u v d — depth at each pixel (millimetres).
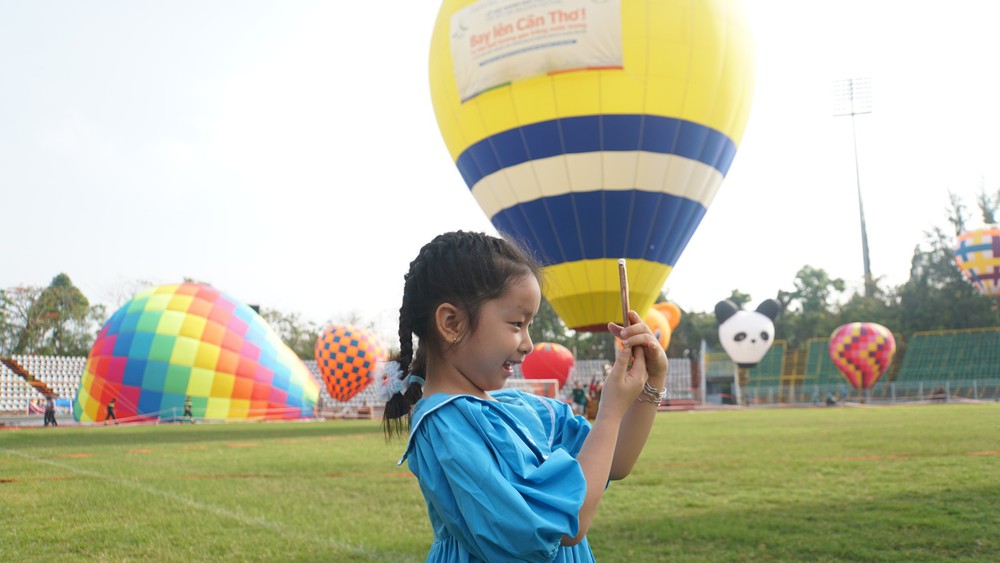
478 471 1581
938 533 6527
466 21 19484
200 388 29922
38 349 64750
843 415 28438
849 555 5887
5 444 18125
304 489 9695
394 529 7113
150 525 7293
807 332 71375
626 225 19031
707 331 74500
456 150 20719
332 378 40281
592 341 75500
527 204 19422
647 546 6309
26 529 7121
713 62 18969
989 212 68125
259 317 33250
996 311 65500
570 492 1590
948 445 14133
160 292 31203
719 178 20188
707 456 12945
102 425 28969
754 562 5738
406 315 1911
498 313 1792
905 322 67625
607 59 18250
